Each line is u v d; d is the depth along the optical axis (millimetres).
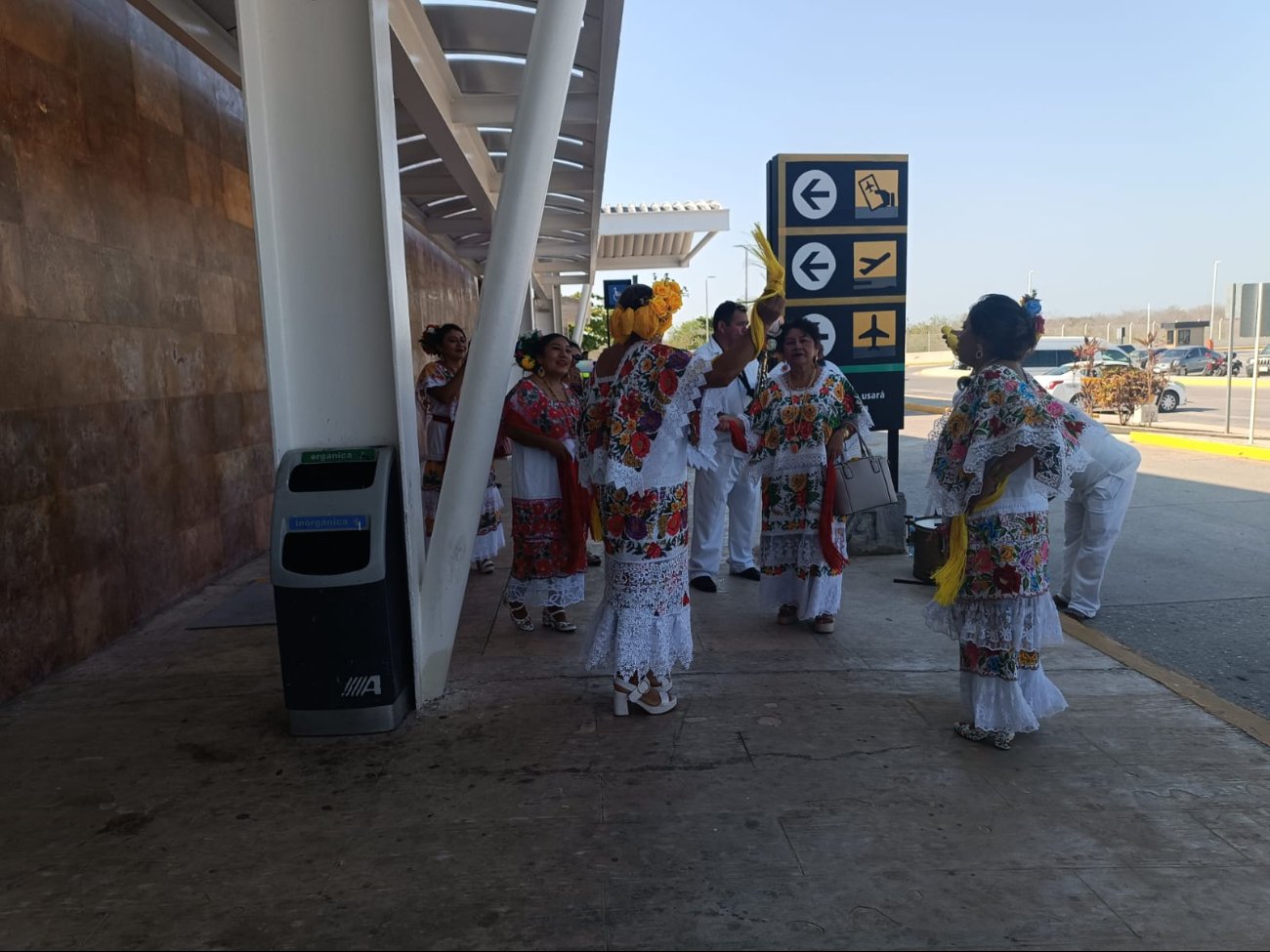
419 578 3691
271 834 2734
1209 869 2506
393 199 3436
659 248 18375
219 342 5996
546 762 3193
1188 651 4625
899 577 5832
